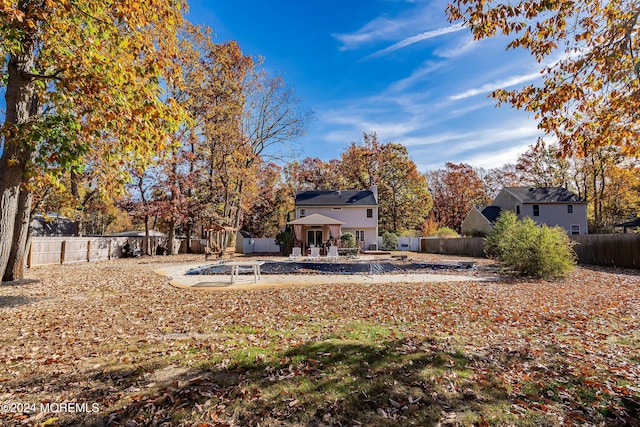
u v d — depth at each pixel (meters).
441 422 2.72
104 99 5.00
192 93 24.53
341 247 28.27
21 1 5.20
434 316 6.54
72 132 5.31
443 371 3.65
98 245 22.44
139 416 2.80
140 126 5.45
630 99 4.47
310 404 2.97
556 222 29.75
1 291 8.95
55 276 12.48
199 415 2.81
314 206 33.72
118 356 4.26
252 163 27.94
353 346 4.41
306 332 5.34
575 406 3.00
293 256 24.39
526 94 5.18
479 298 8.22
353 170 44.22
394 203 43.44
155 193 27.45
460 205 47.84
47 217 16.80
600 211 33.56
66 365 3.95
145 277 12.75
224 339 4.97
